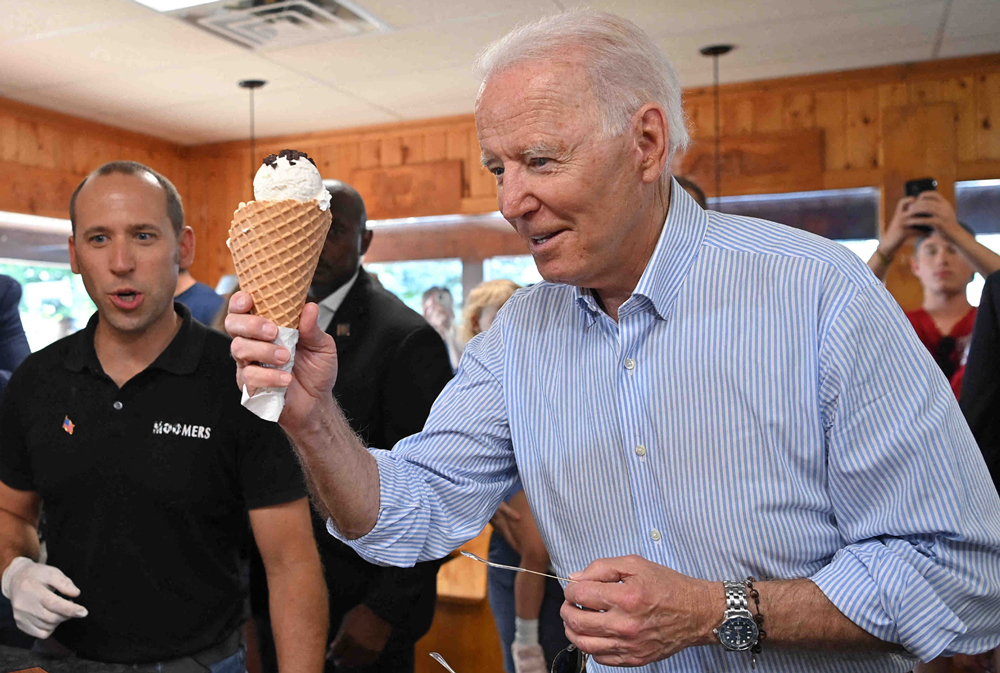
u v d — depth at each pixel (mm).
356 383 1893
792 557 985
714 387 997
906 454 910
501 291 3115
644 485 1037
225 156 5406
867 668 1006
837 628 903
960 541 897
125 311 1360
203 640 1372
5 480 1449
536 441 1105
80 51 3648
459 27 3416
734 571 1000
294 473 1365
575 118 894
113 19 3295
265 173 870
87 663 1332
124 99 4402
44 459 1371
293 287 864
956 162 3920
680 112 1018
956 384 3662
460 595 2260
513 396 1128
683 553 1025
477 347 1215
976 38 3646
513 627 1935
